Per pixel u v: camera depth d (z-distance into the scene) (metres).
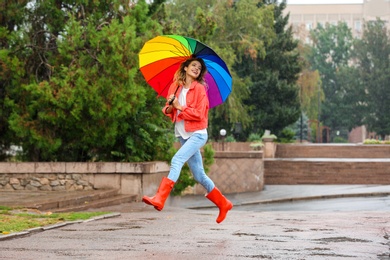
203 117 7.81
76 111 18.91
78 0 20.47
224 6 53.56
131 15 21.00
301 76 72.50
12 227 9.70
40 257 6.86
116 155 20.94
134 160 20.97
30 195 17.61
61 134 20.42
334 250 7.46
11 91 20.02
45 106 19.23
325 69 129.38
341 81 117.56
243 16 52.47
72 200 16.55
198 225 10.83
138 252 7.23
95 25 20.48
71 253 7.16
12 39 19.78
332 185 35.94
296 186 35.06
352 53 116.62
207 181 8.07
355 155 53.06
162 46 8.08
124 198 18.58
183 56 8.14
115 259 6.71
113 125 19.69
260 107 60.50
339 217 13.07
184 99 7.87
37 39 20.50
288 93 60.06
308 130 103.38
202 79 8.02
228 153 31.48
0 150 21.64
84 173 19.56
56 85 19.02
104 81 18.86
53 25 20.55
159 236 8.91
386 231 9.65
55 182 19.52
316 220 12.13
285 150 53.47
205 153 22.81
